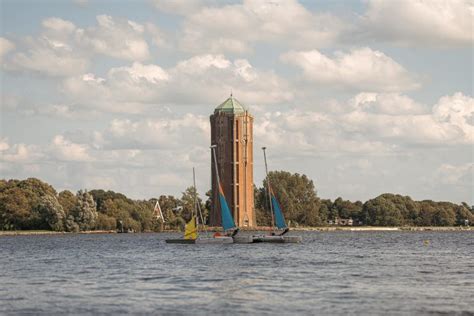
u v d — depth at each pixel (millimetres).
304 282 133625
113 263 187875
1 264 188375
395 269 162875
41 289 125125
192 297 113188
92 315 97562
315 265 175500
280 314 97125
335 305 104062
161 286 128375
